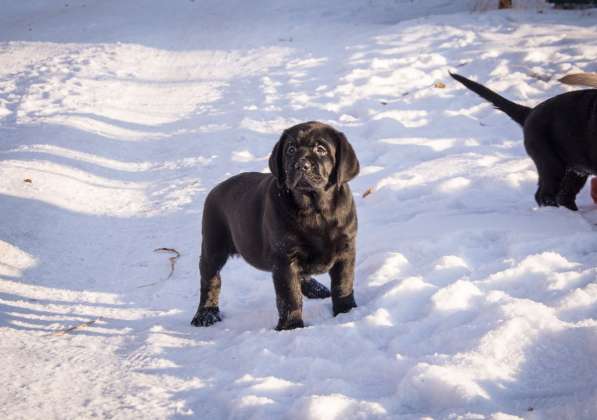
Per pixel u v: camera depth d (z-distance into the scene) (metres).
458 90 12.39
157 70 18.19
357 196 8.60
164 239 8.13
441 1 22.41
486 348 3.94
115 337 5.46
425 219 7.15
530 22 16.38
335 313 5.28
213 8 25.88
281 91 14.52
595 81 7.07
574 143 7.00
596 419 3.08
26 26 25.34
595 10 16.83
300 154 4.70
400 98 12.60
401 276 5.76
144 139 12.62
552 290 4.82
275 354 4.43
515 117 8.01
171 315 6.04
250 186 5.58
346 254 5.12
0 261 7.51
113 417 3.83
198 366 4.51
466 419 3.22
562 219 6.57
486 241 6.36
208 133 12.44
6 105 15.20
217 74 17.05
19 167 10.60
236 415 3.66
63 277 7.22
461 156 9.35
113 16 25.75
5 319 6.06
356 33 18.69
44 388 4.37
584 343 3.81
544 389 3.56
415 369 3.70
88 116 13.86
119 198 9.73
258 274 6.77
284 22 21.94
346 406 3.50
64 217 8.93
